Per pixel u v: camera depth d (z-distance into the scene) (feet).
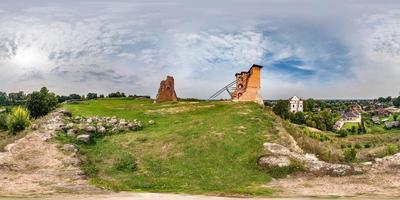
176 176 93.50
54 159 102.99
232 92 185.06
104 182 86.79
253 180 90.02
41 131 125.08
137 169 99.76
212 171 95.66
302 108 474.90
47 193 76.74
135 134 129.39
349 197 75.36
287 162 96.89
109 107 187.52
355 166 96.94
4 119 189.67
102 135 128.57
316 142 128.16
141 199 72.28
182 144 113.80
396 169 95.66
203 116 148.25
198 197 75.31
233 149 107.86
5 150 107.96
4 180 86.43
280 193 79.97
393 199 73.31
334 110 524.93
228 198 75.00
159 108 174.91
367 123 437.58
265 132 120.16
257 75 171.83
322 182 88.28
